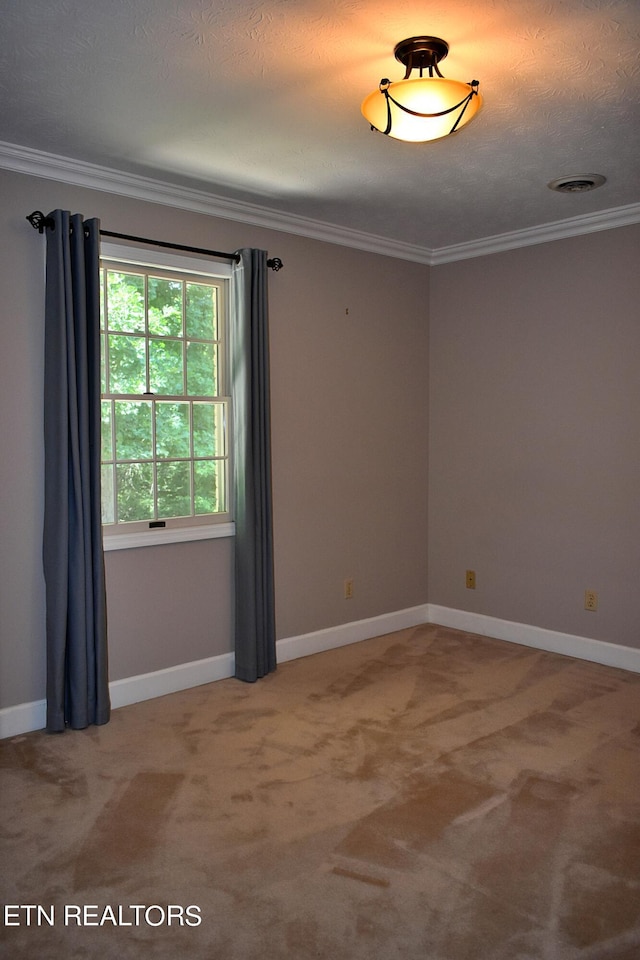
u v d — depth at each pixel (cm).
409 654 459
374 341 484
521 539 477
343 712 367
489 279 483
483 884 232
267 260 410
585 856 247
